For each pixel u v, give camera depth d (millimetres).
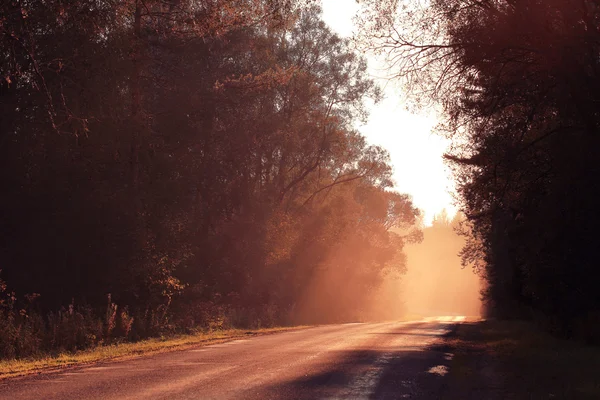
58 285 26562
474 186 22266
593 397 9359
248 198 40594
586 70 17875
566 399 9430
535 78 18844
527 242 19953
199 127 32781
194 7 24297
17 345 16922
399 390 10148
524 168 19812
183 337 23328
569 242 18266
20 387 10055
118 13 23609
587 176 17344
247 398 9125
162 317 25656
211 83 32938
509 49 18219
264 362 13852
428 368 13008
